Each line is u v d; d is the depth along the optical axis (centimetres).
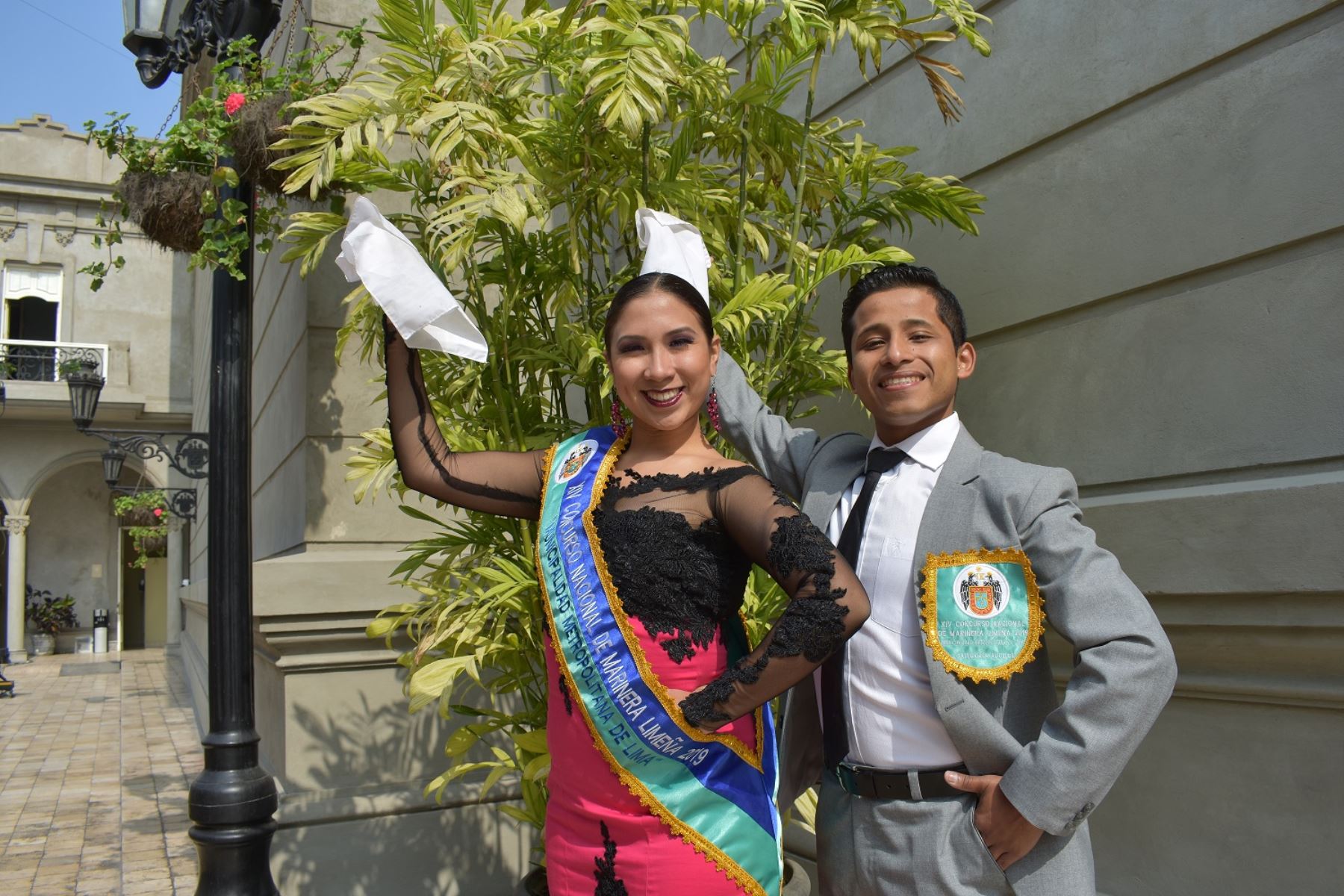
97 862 471
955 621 143
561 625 142
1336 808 196
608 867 137
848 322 165
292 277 431
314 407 385
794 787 169
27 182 1755
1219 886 216
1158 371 238
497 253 313
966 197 261
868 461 167
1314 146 207
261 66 305
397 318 143
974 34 242
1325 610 196
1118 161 251
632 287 147
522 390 312
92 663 1747
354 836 335
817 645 122
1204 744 222
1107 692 127
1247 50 222
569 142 238
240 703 289
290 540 422
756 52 259
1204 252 228
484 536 255
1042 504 142
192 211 306
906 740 147
